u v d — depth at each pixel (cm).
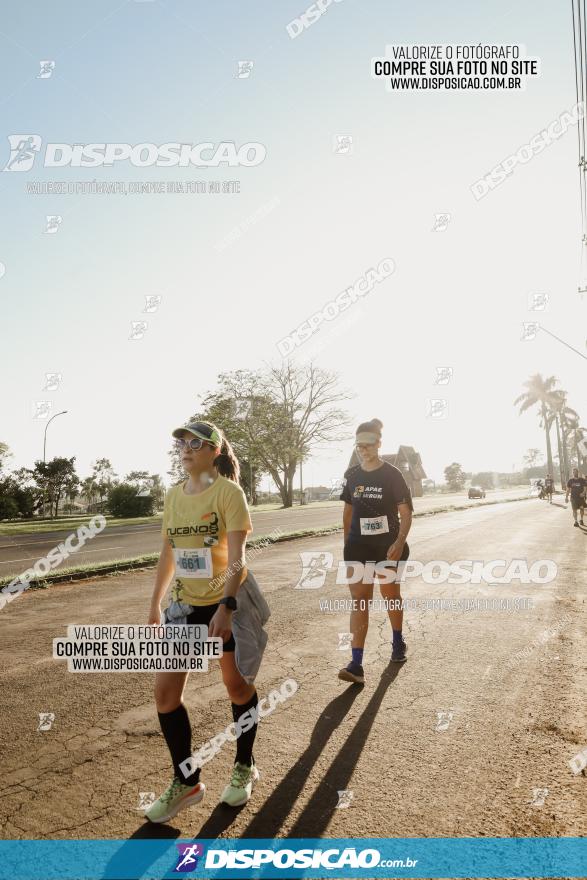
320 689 391
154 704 370
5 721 344
